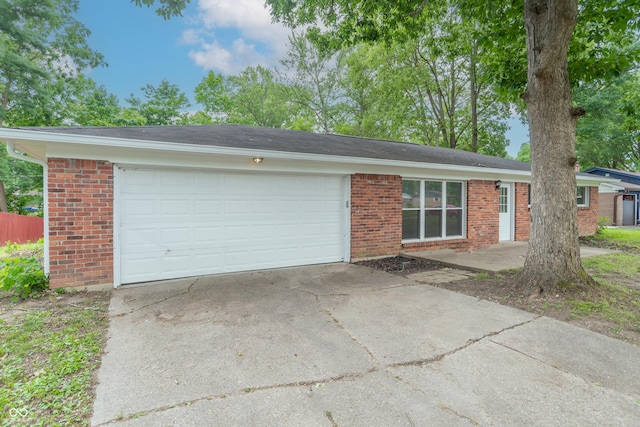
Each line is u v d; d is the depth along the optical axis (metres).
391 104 22.30
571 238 4.89
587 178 12.57
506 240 10.81
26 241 13.88
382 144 10.84
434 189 8.87
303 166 6.80
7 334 3.44
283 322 3.92
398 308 4.43
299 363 2.94
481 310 4.35
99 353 3.08
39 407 2.26
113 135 5.12
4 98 16.45
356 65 23.17
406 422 2.17
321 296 4.96
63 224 4.95
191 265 6.00
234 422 2.15
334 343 3.35
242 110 28.66
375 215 7.82
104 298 4.75
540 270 4.96
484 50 8.48
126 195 5.41
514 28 7.17
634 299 4.64
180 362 2.94
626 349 3.23
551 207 4.93
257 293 5.09
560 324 3.84
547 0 4.77
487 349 3.23
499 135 22.83
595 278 5.91
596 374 2.78
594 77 7.14
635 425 2.15
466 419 2.20
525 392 2.52
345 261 7.50
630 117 11.23
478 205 9.54
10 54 15.12
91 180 5.11
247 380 2.66
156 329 3.67
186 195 5.91
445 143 23.67
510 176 10.35
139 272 5.56
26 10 15.79
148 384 2.58
